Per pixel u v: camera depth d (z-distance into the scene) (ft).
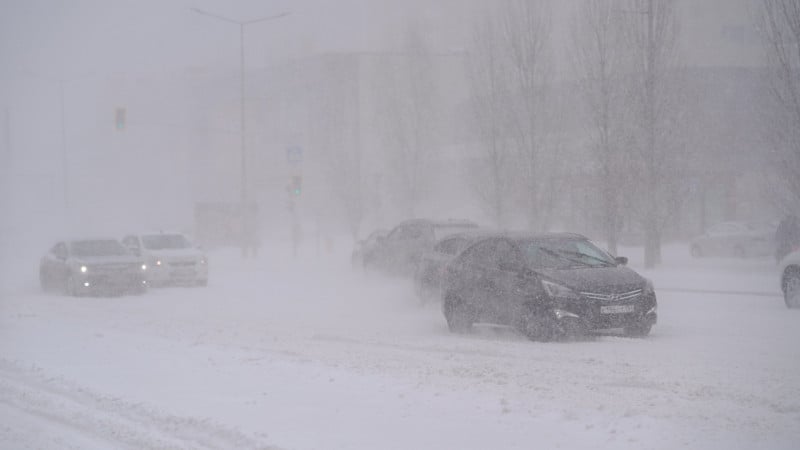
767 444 27.32
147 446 29.91
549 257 53.93
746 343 48.85
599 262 54.70
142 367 44.62
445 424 30.71
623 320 50.24
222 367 43.78
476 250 56.70
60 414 35.17
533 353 46.34
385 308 73.51
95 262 90.68
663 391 35.37
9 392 39.99
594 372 40.01
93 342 54.44
